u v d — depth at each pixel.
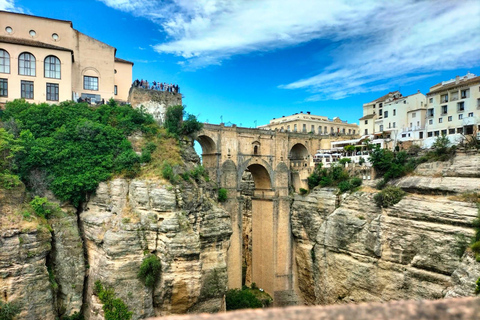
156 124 42.91
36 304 28.14
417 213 41.06
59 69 40.84
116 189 34.62
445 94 58.84
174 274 31.56
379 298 43.50
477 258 31.62
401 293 41.06
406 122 68.94
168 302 32.28
